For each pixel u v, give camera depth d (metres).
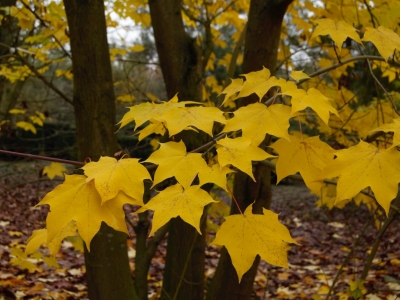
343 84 2.31
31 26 2.84
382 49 1.11
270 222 0.92
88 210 0.89
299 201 9.15
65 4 1.89
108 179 0.89
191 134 2.11
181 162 0.94
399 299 3.11
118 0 2.97
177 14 2.21
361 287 2.25
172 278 2.20
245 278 1.99
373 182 0.86
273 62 1.97
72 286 3.36
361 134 2.39
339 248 5.54
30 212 5.52
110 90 1.94
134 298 1.99
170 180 2.61
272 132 0.97
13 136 3.54
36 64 4.81
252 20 1.95
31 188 6.89
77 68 1.89
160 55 2.23
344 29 1.14
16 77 3.29
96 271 1.89
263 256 0.87
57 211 0.89
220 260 2.07
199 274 2.21
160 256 4.73
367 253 4.59
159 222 0.85
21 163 5.89
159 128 1.26
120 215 0.88
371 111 2.34
